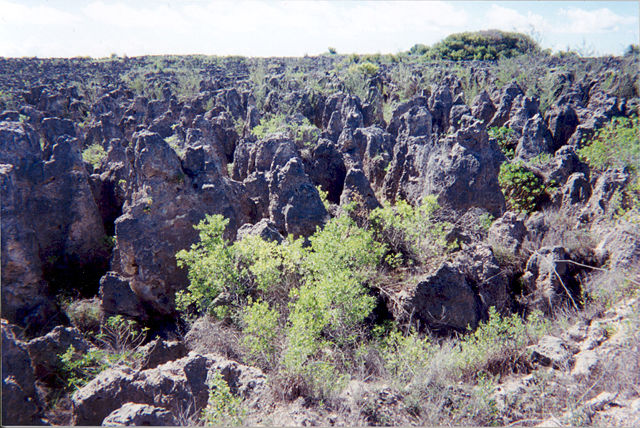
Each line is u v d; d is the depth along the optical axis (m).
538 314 9.68
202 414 7.04
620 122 20.75
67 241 16.42
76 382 9.22
